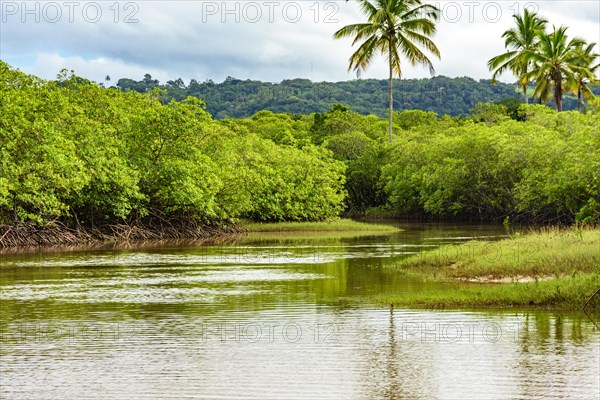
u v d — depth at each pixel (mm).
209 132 53375
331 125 92250
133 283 24125
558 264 23453
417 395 11664
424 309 18438
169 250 38469
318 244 41906
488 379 12414
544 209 59094
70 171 40562
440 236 47688
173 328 16547
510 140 61156
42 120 40406
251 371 12992
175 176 48406
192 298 20766
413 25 65562
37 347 14766
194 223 50969
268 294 21438
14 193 39688
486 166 64375
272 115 115750
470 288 20438
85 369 13133
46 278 25656
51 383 12320
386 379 12500
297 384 12258
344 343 14984
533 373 12727
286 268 28453
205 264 30422
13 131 38625
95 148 43938
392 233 51969
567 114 62812
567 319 16938
